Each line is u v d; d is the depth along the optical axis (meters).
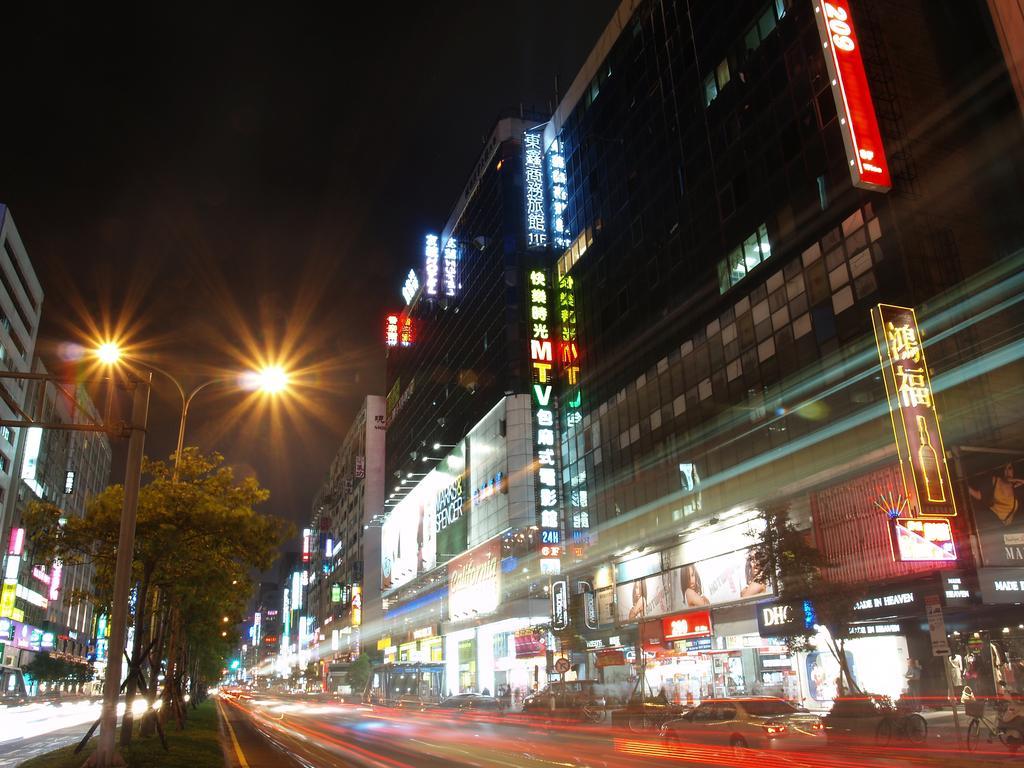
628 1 59.81
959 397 32.06
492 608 74.88
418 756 23.39
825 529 34.78
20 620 104.81
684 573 46.22
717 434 44.53
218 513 22.67
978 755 18.83
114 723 16.44
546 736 31.58
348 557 157.00
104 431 17.78
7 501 103.12
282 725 42.72
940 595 28.45
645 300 54.22
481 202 89.94
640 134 56.91
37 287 112.81
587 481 60.75
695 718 22.12
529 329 69.44
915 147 35.50
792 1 41.19
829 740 21.34
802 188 39.47
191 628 39.25
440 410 100.12
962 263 34.03
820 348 37.12
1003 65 37.75
